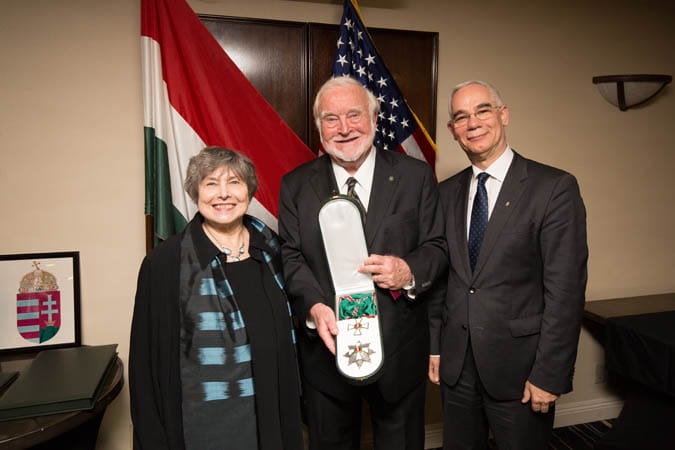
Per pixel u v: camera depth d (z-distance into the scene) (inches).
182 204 72.9
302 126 81.9
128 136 76.3
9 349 73.2
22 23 70.9
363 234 54.1
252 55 78.2
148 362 48.8
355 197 58.9
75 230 76.0
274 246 57.1
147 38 71.2
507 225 58.1
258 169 76.9
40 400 54.1
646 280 105.3
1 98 71.1
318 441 60.4
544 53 93.0
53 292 75.0
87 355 67.3
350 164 59.3
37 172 73.6
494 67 90.7
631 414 89.4
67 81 73.3
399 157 62.0
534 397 56.4
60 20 72.2
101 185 76.2
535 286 58.7
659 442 83.0
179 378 48.2
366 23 83.3
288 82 80.4
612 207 101.3
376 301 54.2
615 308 95.0
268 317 51.5
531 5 91.2
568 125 96.3
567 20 93.4
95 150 75.4
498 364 58.4
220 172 50.7
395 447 60.3
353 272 54.3
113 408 79.7
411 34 84.7
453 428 64.6
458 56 88.5
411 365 58.5
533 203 57.2
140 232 78.5
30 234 74.3
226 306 49.9
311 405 60.4
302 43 80.1
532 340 58.1
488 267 58.7
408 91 85.9
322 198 59.4
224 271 51.4
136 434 48.4
